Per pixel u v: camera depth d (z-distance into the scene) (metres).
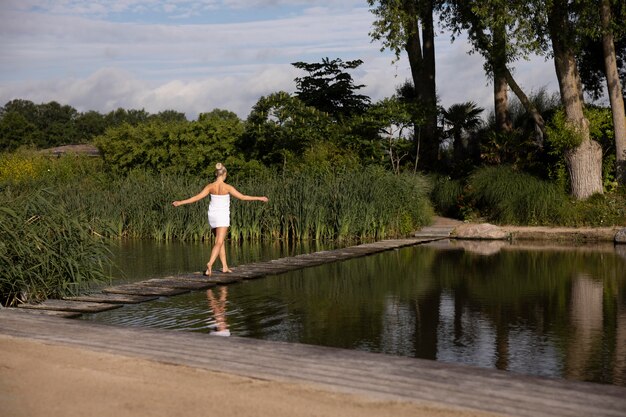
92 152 39.69
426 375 4.07
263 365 4.30
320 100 31.56
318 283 11.23
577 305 9.16
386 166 26.64
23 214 9.52
